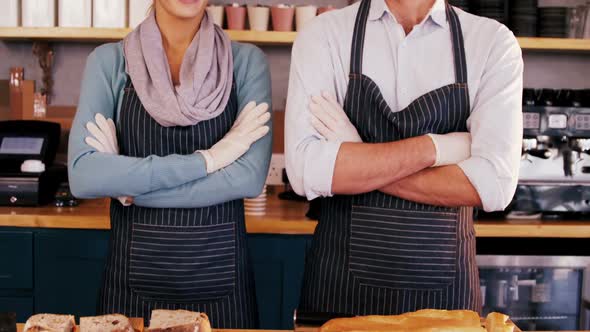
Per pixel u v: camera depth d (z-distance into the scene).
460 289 1.81
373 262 1.81
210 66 2.05
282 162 3.38
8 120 3.24
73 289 2.82
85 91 2.06
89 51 3.49
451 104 1.83
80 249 2.80
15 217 2.79
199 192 1.94
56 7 3.14
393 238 1.79
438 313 1.33
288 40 3.08
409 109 1.82
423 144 1.76
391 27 1.86
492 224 2.86
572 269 2.93
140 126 2.02
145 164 1.92
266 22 3.10
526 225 2.85
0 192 2.94
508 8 3.13
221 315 2.01
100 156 1.95
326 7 3.07
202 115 2.00
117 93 2.07
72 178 1.96
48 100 3.49
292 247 2.79
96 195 1.94
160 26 2.06
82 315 2.83
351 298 1.82
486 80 1.82
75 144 1.99
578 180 2.98
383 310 1.80
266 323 2.82
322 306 1.86
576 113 2.93
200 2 2.00
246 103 2.07
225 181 1.95
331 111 1.84
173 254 1.96
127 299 1.99
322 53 1.88
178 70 2.08
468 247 1.84
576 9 3.15
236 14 3.07
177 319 1.36
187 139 2.02
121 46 2.12
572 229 2.86
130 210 1.99
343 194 1.83
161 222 1.96
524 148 2.93
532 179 2.96
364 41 1.88
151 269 1.96
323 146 1.79
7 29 3.11
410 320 1.31
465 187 1.75
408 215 1.79
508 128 1.77
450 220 1.80
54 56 3.49
